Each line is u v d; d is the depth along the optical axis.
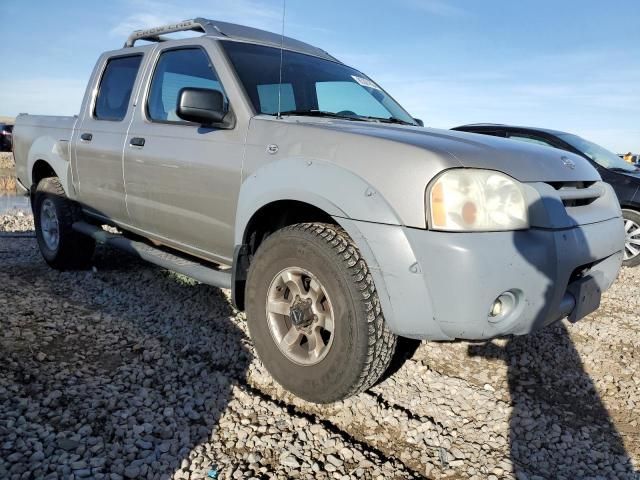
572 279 2.69
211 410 2.50
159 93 3.74
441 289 2.15
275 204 2.77
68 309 3.68
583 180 2.80
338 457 2.23
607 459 2.40
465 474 2.21
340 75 3.88
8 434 2.16
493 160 2.36
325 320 2.52
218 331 3.44
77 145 4.37
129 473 2.00
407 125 3.44
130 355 3.02
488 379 3.11
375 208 2.28
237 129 3.03
